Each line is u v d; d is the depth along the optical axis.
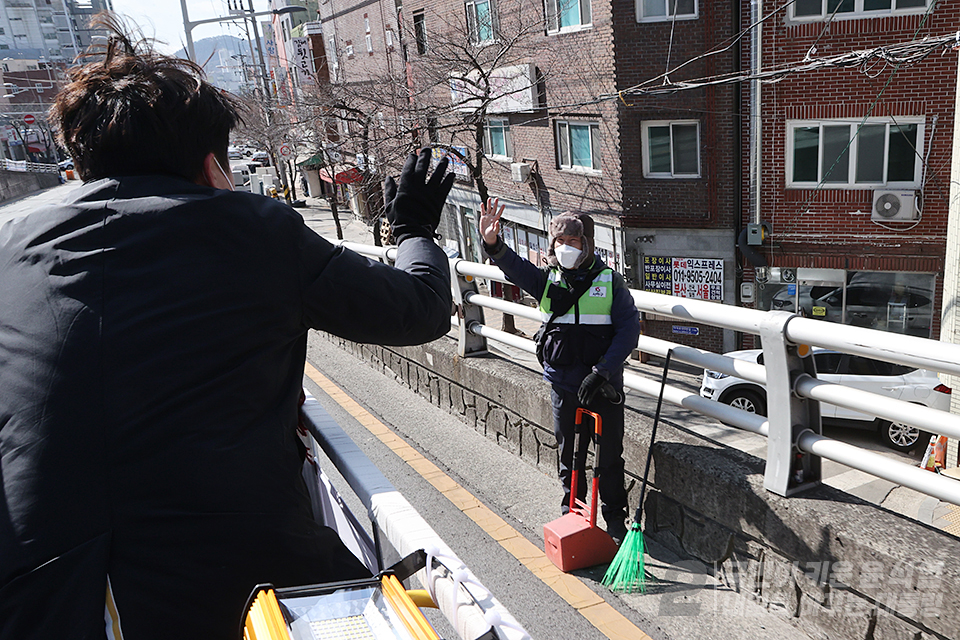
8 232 1.22
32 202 64.25
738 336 20.77
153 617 1.02
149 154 1.23
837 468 6.64
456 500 4.14
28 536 1.03
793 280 19.75
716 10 18.45
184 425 1.08
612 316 3.46
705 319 3.10
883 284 18.88
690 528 3.26
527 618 3.07
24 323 1.12
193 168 1.27
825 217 18.92
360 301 1.21
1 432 1.09
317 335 8.42
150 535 1.05
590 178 21.94
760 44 18.05
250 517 1.10
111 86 1.24
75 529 1.03
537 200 24.61
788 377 2.75
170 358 1.09
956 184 11.80
